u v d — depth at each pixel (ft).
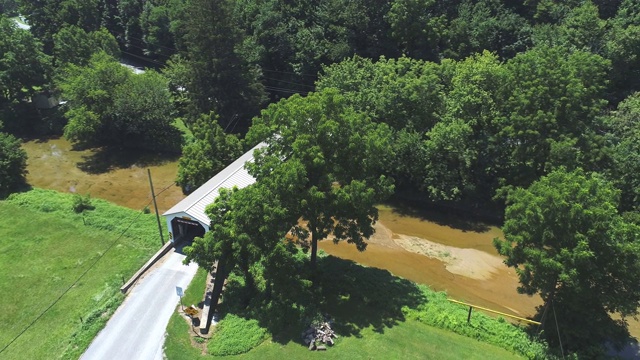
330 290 111.96
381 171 166.61
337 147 106.73
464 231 152.97
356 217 106.52
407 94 159.22
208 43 188.34
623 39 174.81
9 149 161.48
